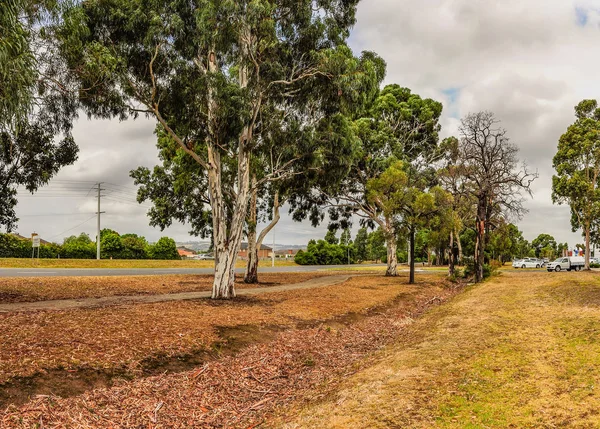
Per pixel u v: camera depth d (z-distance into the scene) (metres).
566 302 15.34
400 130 39.81
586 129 40.47
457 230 36.25
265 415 7.02
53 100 14.99
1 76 8.66
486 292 21.06
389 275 38.66
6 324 10.20
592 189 38.75
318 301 18.73
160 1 15.24
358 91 18.22
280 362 10.37
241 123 15.64
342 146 18.94
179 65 15.69
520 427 5.11
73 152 18.02
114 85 15.59
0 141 14.48
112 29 15.60
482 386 6.61
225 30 15.19
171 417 6.90
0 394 6.43
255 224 28.38
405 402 6.09
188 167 25.44
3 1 8.12
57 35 12.65
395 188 29.09
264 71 17.00
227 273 17.97
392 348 10.45
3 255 44.56
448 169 33.91
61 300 16.09
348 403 6.34
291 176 20.53
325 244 79.25
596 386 6.30
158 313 13.21
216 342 10.91
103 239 54.28
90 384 7.48
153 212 29.86
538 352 8.47
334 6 17.67
